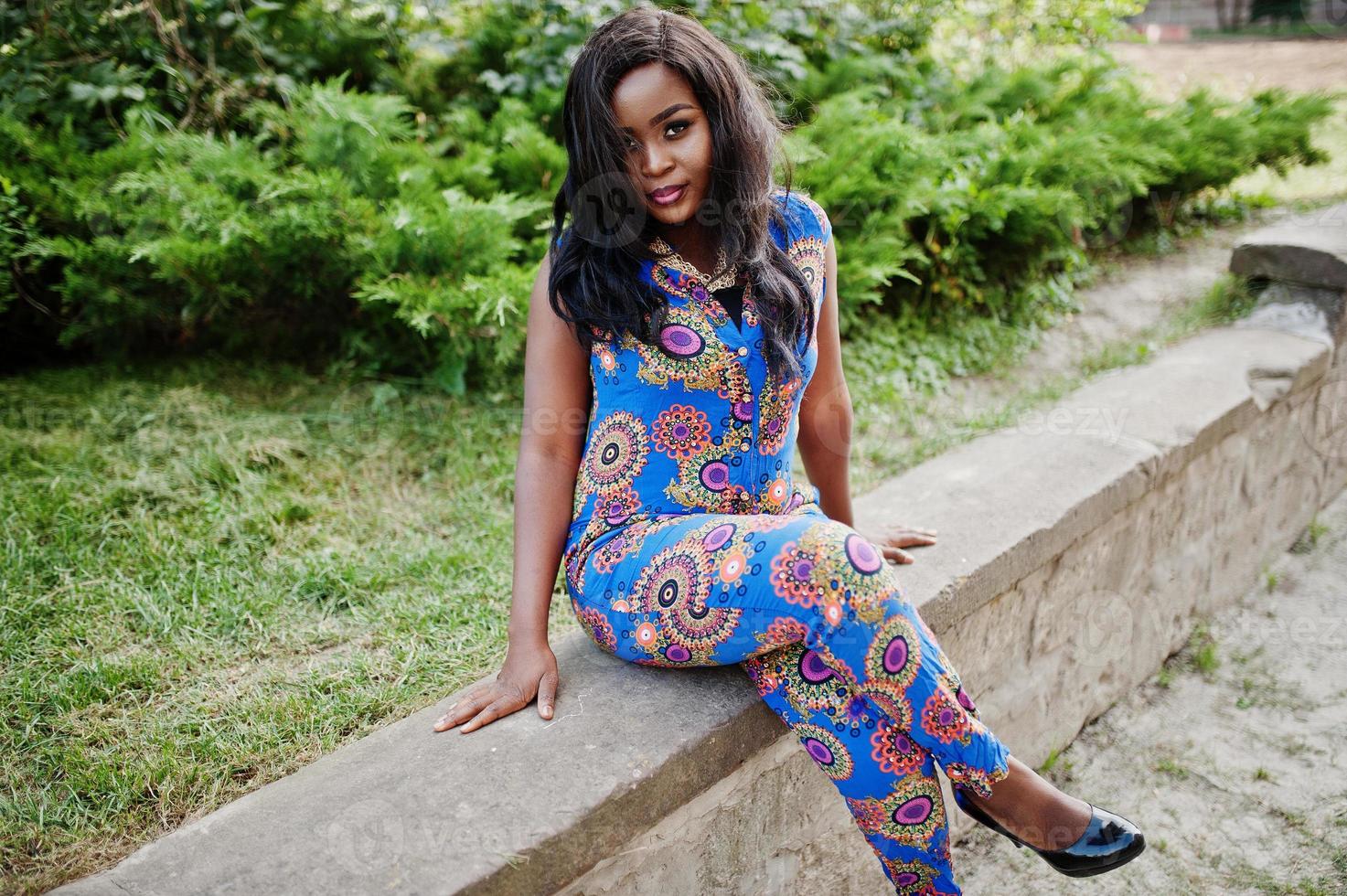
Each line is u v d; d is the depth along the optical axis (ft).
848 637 4.58
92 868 4.94
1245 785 8.20
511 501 9.04
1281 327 12.01
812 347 5.51
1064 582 8.09
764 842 5.92
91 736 5.88
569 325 5.32
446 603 7.43
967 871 7.48
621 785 4.64
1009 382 12.26
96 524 7.94
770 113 5.37
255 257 9.84
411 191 10.35
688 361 5.11
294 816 4.50
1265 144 17.54
